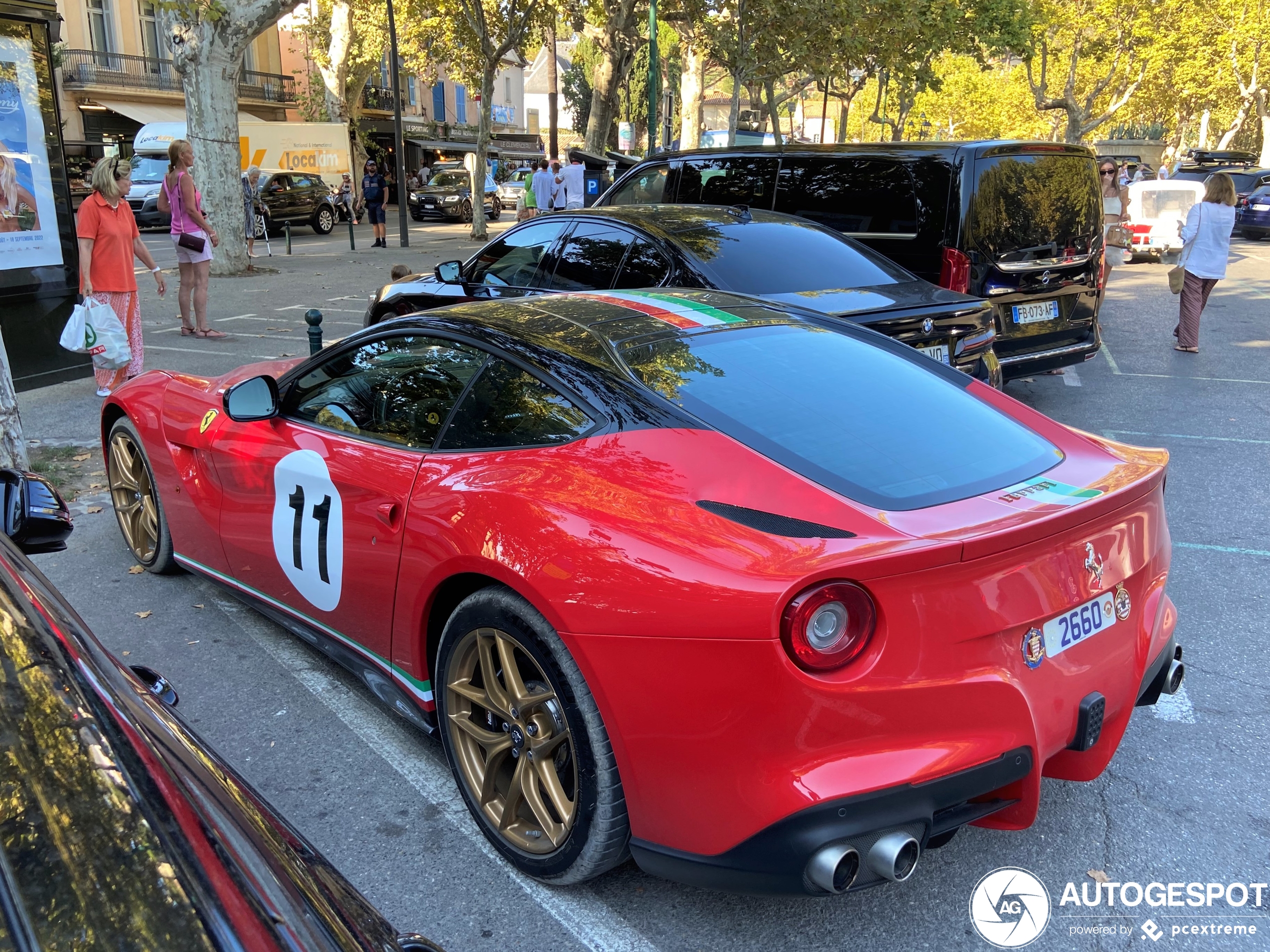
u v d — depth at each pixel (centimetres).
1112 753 258
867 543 211
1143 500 258
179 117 3909
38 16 751
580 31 2808
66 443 672
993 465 263
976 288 691
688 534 223
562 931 245
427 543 272
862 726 205
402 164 2456
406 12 3097
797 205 782
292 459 339
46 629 149
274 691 364
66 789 117
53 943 98
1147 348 1116
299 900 120
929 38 3100
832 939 244
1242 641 411
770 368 290
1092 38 4572
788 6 2422
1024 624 222
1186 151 6544
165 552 447
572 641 228
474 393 291
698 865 221
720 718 209
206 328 1077
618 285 580
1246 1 4519
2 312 767
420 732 339
